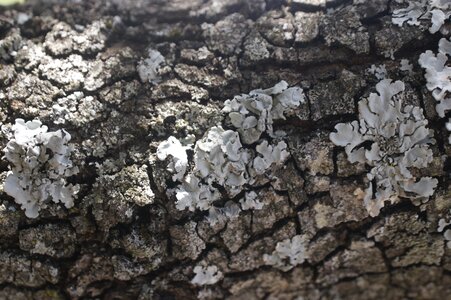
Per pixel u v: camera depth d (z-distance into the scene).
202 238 0.26
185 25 0.27
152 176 0.25
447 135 0.25
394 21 0.26
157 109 0.26
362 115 0.25
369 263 0.27
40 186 0.25
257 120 0.25
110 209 0.25
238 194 0.26
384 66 0.26
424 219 0.26
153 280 0.26
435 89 0.25
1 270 0.26
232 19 0.27
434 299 0.29
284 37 0.26
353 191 0.26
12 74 0.26
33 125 0.25
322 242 0.27
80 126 0.26
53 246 0.26
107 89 0.26
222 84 0.26
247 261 0.27
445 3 0.26
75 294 0.26
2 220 0.25
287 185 0.26
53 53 0.26
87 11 0.28
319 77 0.26
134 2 0.28
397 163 0.25
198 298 0.27
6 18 0.27
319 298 0.28
